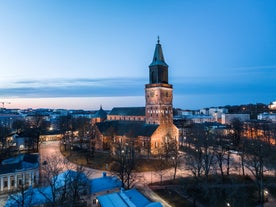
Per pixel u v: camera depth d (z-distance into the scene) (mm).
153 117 94875
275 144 104125
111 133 99688
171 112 97688
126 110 123688
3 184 56312
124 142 92000
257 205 48594
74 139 132125
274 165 70625
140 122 102562
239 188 55781
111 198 40688
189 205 49188
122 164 56156
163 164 75875
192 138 112062
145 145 88375
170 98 97375
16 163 60906
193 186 57750
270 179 61875
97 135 103938
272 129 121875
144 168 72875
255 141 75500
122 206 37250
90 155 89562
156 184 59500
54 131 147000
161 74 95438
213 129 137750
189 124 172625
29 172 60062
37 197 43188
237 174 66125
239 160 82500
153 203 37969
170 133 96688
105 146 101500
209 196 52625
